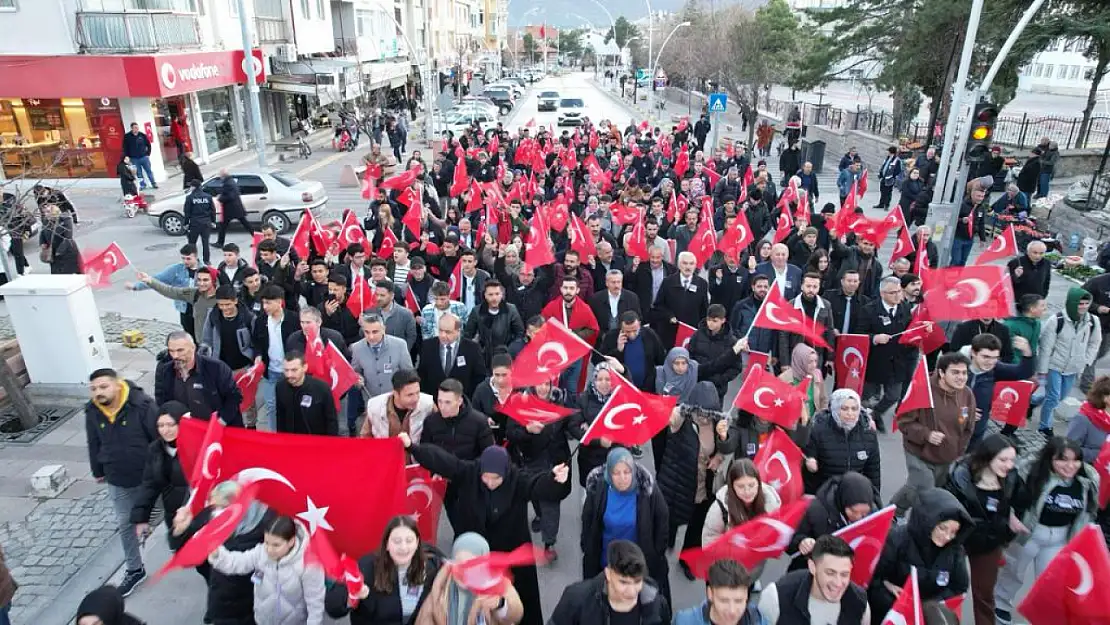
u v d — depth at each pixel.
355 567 4.50
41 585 6.40
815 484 5.99
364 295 8.65
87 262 9.95
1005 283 7.65
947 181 14.29
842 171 22.59
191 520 4.90
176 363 6.71
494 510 5.26
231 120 33.09
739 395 5.96
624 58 123.56
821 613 4.10
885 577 4.66
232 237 18.94
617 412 5.67
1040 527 5.30
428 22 66.69
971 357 7.08
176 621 5.89
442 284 8.38
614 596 4.03
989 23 23.55
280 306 7.86
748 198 14.70
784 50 44.06
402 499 5.23
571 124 44.38
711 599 3.84
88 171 25.17
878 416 8.85
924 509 4.53
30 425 9.00
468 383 7.47
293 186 19.81
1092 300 8.62
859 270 10.12
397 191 15.40
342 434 7.81
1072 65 58.66
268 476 5.12
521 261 10.15
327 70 36.34
